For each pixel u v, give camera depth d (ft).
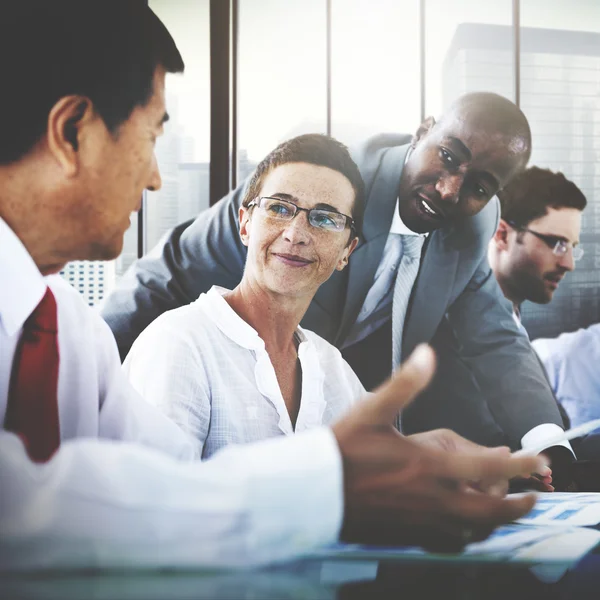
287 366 3.87
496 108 5.73
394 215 5.57
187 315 3.54
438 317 5.65
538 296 5.86
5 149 1.56
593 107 6.04
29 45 1.50
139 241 5.37
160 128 1.82
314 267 4.06
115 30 1.61
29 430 1.65
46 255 1.73
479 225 5.71
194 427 3.25
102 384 2.21
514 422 5.67
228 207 5.41
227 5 5.67
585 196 5.91
